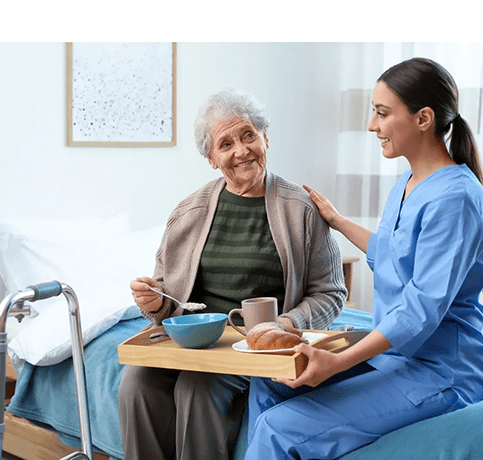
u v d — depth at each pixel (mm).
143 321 2273
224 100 1786
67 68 2818
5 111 2646
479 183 1490
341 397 1410
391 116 1497
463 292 1483
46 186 2768
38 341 2057
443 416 1386
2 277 2555
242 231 1854
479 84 3541
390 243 1530
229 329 1765
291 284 1789
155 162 3107
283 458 1369
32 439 2139
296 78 3623
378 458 1320
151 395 1629
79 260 2510
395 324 1377
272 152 3572
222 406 1587
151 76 3070
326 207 1891
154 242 2738
